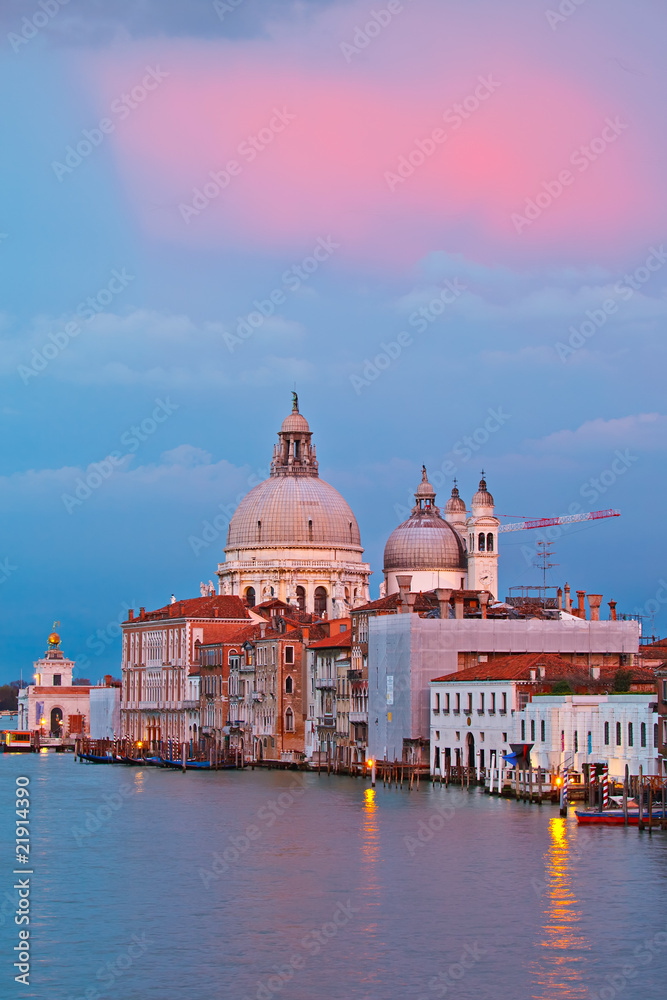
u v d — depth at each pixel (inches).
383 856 4271.7
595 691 6018.7
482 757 6594.5
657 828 4717.0
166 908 3567.9
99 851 4495.6
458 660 7283.5
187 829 5034.5
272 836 4763.8
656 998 2842.0
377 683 7598.4
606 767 5182.1
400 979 2955.2
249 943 3221.0
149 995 2876.5
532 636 7332.7
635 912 3440.0
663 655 7524.6
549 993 2871.6
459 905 3543.3
